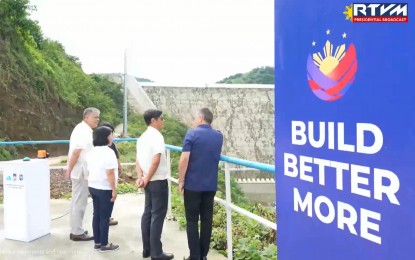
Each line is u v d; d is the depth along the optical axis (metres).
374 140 1.10
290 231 1.52
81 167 4.59
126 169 12.66
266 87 55.75
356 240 1.19
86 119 4.64
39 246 4.49
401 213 1.03
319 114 1.32
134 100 44.72
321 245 1.34
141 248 4.45
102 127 4.20
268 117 54.50
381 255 1.10
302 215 1.44
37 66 25.50
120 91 43.94
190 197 3.70
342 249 1.25
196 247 3.74
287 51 1.48
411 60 0.98
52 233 5.02
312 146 1.37
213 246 4.58
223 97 54.47
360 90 1.14
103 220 4.25
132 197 7.61
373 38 1.09
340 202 1.25
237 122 53.56
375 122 1.10
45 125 23.91
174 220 5.62
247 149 52.84
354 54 1.16
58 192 8.45
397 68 1.02
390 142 1.05
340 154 1.24
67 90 29.94
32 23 26.09
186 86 53.72
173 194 7.33
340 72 1.22
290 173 1.51
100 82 43.34
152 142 3.83
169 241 4.68
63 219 5.78
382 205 1.09
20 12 24.70
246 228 5.59
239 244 4.45
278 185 1.60
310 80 1.36
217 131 3.82
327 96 1.28
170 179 5.54
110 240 4.77
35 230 4.73
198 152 3.67
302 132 1.42
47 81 25.78
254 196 38.41
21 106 22.09
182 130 43.38
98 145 4.21
